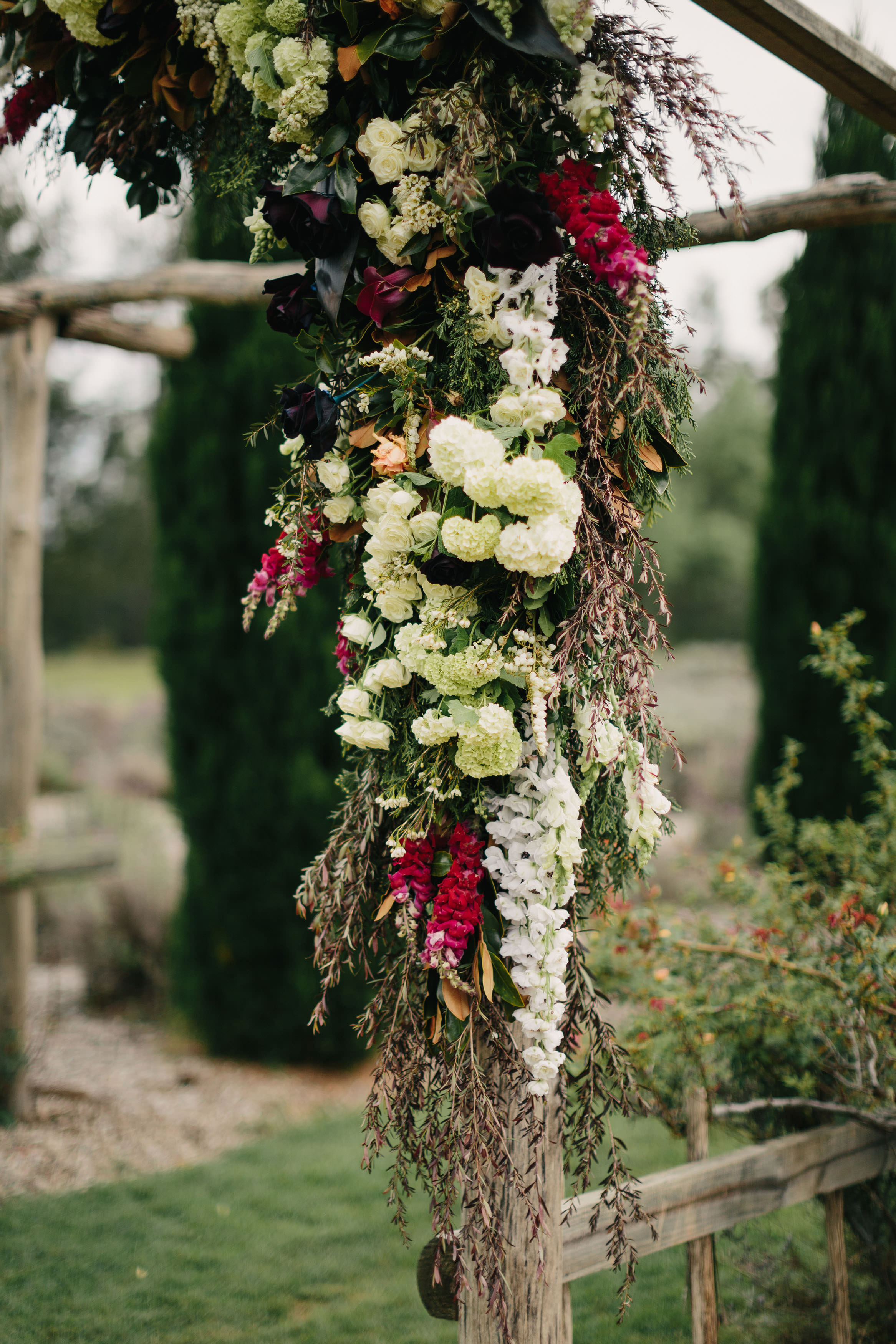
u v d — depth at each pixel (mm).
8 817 3955
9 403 3928
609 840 1625
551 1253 1555
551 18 1390
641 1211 1608
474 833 1462
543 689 1368
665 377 1499
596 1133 1580
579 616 1399
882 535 4500
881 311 4527
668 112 1436
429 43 1449
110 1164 3621
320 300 1519
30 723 4000
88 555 19172
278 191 1553
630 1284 1571
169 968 5117
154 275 3760
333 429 1567
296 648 4461
